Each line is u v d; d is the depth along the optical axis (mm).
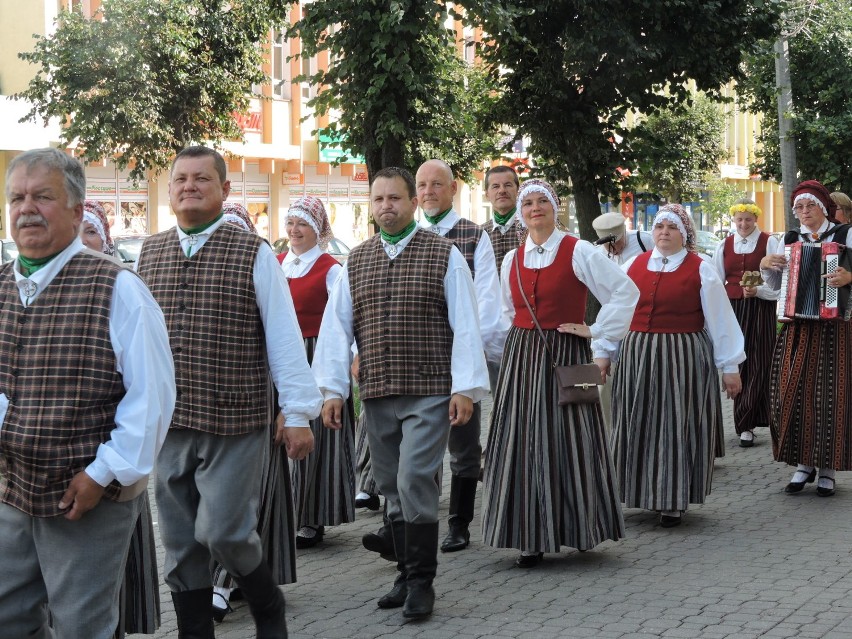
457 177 22688
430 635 4973
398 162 11203
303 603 5504
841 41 20375
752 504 7574
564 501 6012
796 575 5816
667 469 6910
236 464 4395
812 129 20344
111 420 3504
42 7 25578
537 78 13867
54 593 3486
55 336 3453
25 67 25797
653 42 13531
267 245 4543
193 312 4438
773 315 9656
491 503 6098
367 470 7465
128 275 3537
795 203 7996
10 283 3541
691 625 5031
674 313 7062
